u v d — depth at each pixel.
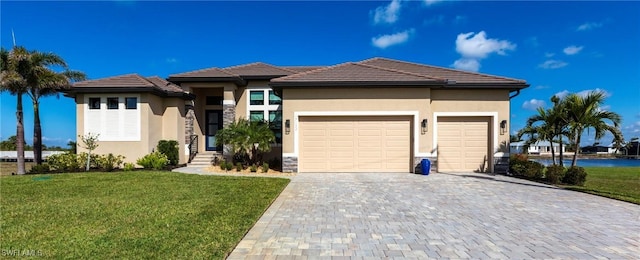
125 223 5.64
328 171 13.94
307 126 14.00
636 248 4.65
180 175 12.35
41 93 16.22
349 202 7.84
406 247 4.65
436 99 14.16
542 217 6.44
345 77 13.91
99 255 4.12
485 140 14.25
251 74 18.05
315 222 5.98
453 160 14.25
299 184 10.70
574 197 8.55
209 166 16.22
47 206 6.99
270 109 17.88
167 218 5.98
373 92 13.77
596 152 41.12
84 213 6.36
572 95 12.23
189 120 17.59
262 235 5.16
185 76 17.05
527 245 4.76
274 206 7.36
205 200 7.70
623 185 11.09
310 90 13.83
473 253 4.43
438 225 5.83
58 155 14.59
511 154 14.70
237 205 7.15
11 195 8.28
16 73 14.61
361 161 13.97
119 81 15.98
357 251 4.46
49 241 4.64
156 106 16.31
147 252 4.23
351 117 13.97
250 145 14.37
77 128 15.68
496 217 6.43
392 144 13.94
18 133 15.20
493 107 14.09
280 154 17.42
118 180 10.91
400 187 10.13
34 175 12.31
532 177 12.20
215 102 19.25
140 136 15.48
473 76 15.10
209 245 4.52
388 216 6.47
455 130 14.30
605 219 6.29
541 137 12.66
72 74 16.20
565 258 4.27
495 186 10.38
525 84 13.77
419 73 16.03
